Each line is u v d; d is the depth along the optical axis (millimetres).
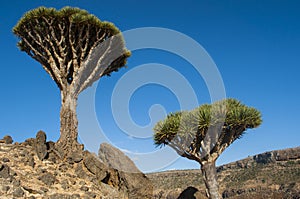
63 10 11422
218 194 10734
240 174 56938
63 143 10859
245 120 10734
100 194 9500
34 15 11172
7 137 10641
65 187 8836
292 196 37938
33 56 11914
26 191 7648
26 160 9359
